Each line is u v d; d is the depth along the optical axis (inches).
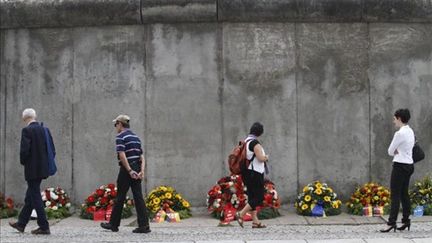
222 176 520.1
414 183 523.5
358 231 424.8
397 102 527.2
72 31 536.4
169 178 522.0
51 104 537.0
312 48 526.0
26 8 527.8
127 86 528.7
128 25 529.7
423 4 518.6
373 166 524.4
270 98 523.2
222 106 522.6
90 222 483.8
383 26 529.0
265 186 502.3
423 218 480.7
